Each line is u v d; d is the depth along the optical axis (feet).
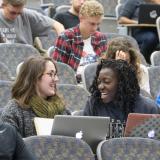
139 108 29.50
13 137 22.95
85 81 37.45
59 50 41.55
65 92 35.37
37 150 25.34
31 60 28.68
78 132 26.11
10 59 41.45
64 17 50.80
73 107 35.22
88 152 25.72
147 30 54.54
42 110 28.22
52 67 28.78
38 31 46.24
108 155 26.14
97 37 42.50
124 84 29.27
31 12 46.03
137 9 55.36
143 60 45.85
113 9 60.29
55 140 25.63
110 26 59.36
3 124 23.04
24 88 28.25
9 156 22.72
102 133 26.35
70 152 25.63
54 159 25.46
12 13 44.37
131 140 26.78
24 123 27.76
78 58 41.63
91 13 41.50
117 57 34.81
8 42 44.57
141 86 38.11
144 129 27.37
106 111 29.30
